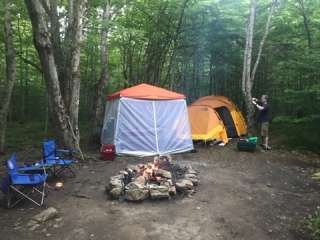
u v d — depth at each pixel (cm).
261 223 578
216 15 1738
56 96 973
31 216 582
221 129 1323
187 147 1161
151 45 1908
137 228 538
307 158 1132
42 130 1888
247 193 722
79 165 935
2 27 1394
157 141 1113
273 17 1612
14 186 638
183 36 1872
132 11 1803
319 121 1352
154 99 1122
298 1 1515
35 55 1973
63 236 515
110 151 1016
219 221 572
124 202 640
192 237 516
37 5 861
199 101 1513
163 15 1803
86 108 2509
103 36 1407
